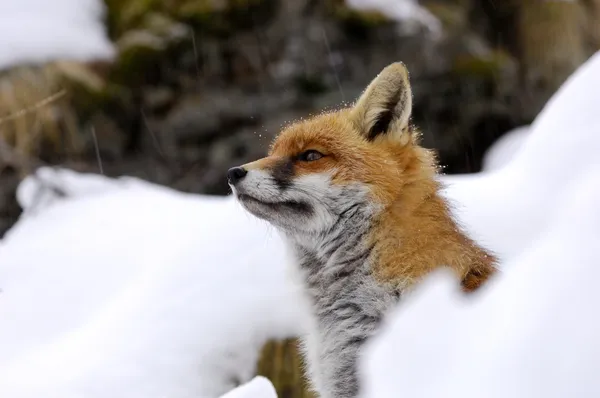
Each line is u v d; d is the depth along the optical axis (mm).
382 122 7293
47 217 12891
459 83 19906
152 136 19734
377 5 20047
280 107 19359
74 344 9078
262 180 7234
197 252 9586
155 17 20594
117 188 13820
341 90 19312
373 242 6785
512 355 2951
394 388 3344
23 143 18469
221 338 8617
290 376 8625
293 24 20016
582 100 9250
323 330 7145
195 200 12406
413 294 6301
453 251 6527
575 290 2941
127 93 19812
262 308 8812
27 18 20109
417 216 6754
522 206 9062
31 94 18781
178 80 20047
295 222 7234
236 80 20031
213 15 20203
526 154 9828
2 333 9906
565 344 2844
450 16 21016
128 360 8391
